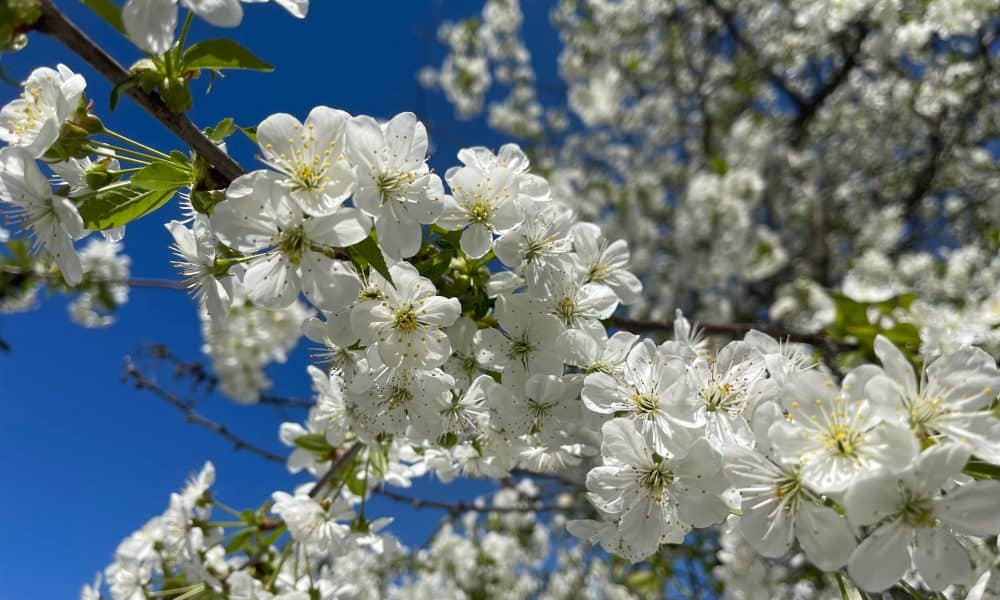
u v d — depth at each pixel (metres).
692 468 0.15
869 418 0.13
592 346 0.17
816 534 0.13
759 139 0.73
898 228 0.66
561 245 0.17
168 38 0.13
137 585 0.24
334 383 0.21
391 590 0.58
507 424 0.17
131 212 0.15
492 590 0.61
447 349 0.16
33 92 0.15
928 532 0.13
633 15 0.86
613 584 0.60
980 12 0.41
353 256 0.16
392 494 0.39
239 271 0.16
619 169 0.94
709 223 0.67
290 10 0.14
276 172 0.15
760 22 0.78
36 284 0.45
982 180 0.66
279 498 0.23
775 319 0.64
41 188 0.15
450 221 0.17
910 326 0.29
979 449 0.13
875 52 0.50
